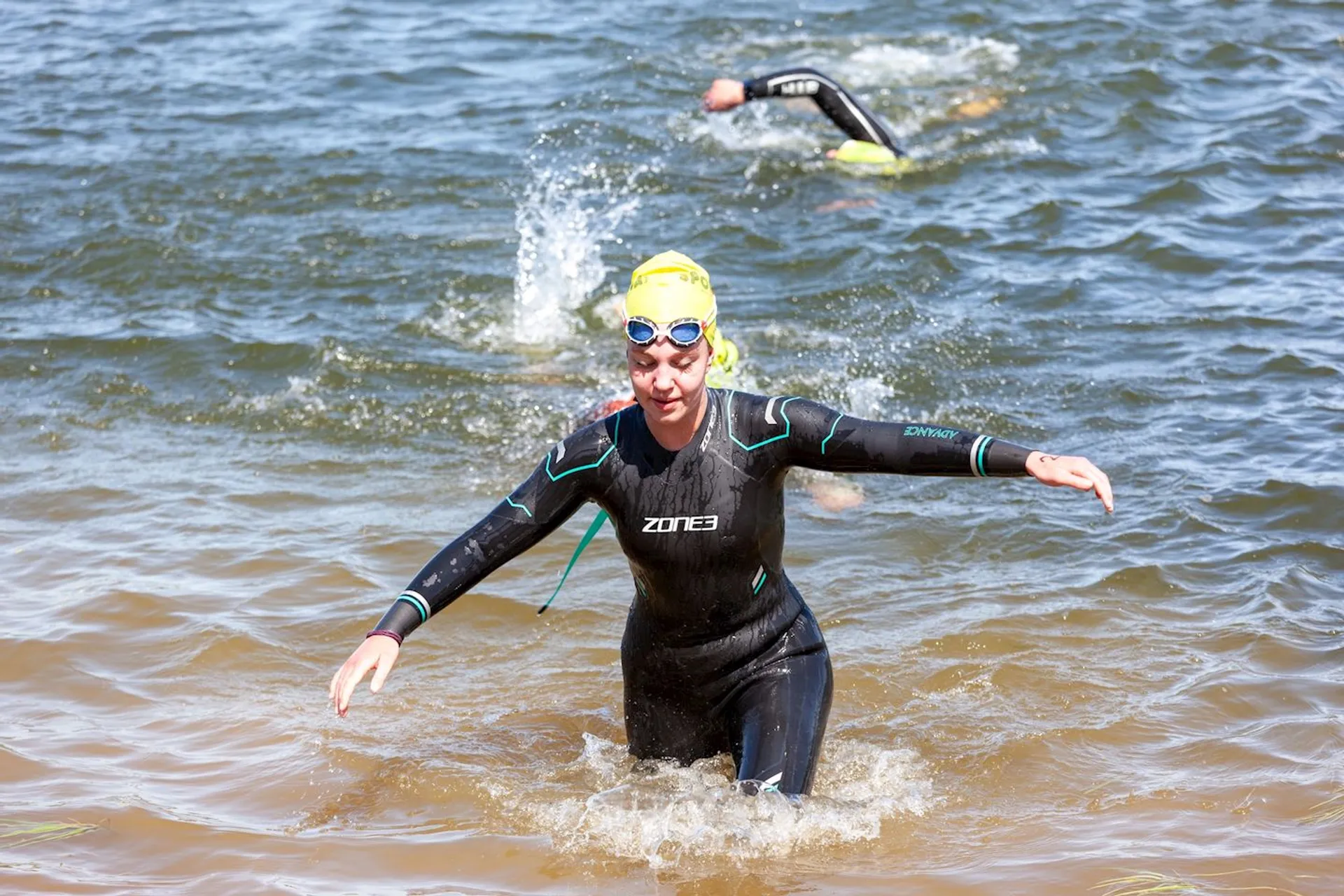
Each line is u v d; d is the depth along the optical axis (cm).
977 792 1057
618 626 1378
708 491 980
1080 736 1136
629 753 1113
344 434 1869
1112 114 2964
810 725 1012
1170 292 2180
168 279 2336
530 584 1471
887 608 1393
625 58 3428
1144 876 917
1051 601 1388
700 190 2698
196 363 2059
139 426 1891
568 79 3300
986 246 2392
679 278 948
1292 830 977
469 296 2283
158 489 1694
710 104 2802
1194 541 1500
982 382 1928
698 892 917
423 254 2427
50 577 1453
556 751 1138
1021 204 2556
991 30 3522
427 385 2008
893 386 1917
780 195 2664
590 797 1042
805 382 1925
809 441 975
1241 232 2381
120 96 3244
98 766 1097
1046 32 3491
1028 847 968
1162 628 1323
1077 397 1872
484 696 1239
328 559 1502
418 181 2733
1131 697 1197
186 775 1088
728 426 988
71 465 1767
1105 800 1035
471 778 1084
